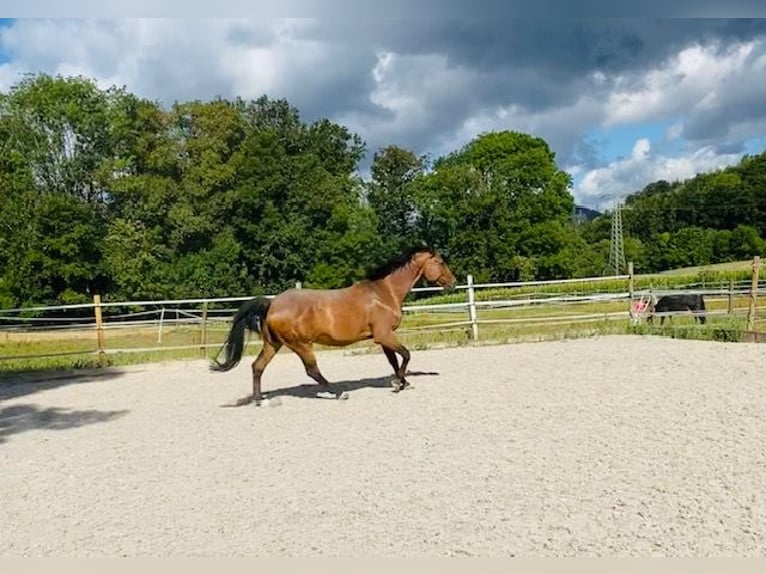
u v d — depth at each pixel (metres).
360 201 55.84
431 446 7.25
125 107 50.50
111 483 6.63
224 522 5.39
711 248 78.06
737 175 93.31
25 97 47.34
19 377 14.14
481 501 5.52
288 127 61.84
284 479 6.41
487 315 23.09
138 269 44.44
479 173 56.97
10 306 39.53
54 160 48.53
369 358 14.83
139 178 48.16
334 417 8.99
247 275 50.03
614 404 8.77
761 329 15.91
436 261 10.35
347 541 4.87
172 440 8.23
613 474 6.05
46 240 40.81
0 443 8.59
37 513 5.89
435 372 12.16
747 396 8.91
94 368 14.89
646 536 4.75
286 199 52.34
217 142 50.81
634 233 92.50
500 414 8.55
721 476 5.88
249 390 11.65
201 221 49.06
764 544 4.57
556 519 5.09
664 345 14.01
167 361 15.37
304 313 9.78
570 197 58.47
